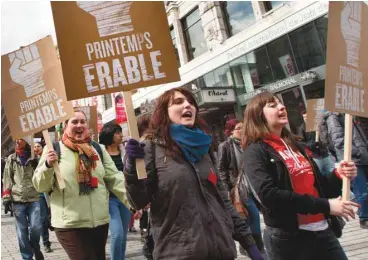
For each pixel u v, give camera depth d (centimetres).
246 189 338
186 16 1906
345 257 247
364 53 283
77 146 350
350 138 257
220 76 1678
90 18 240
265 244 259
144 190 215
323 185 265
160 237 218
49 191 339
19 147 562
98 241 345
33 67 338
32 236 554
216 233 217
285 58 1370
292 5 1319
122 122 841
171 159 224
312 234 243
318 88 1255
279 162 245
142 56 242
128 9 245
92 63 237
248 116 265
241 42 1545
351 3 276
